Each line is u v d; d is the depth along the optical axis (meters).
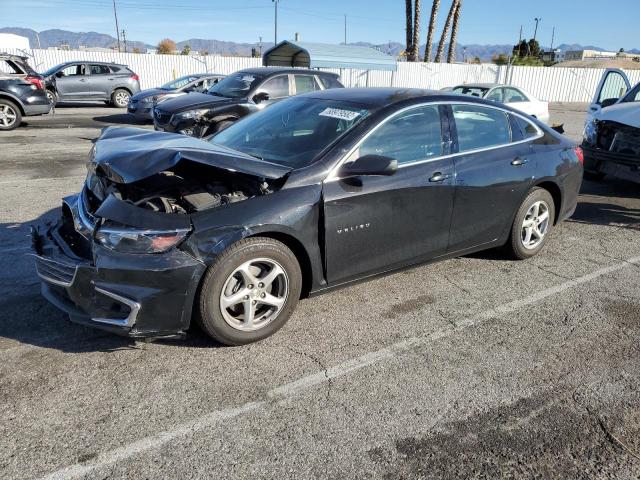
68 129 13.86
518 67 30.28
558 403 3.07
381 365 3.40
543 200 5.11
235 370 3.28
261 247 3.38
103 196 3.56
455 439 2.75
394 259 4.11
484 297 4.42
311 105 4.43
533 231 5.14
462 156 4.39
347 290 4.45
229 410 2.92
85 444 2.63
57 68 18.62
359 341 3.68
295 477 2.47
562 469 2.58
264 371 3.28
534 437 2.79
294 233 3.49
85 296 3.18
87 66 19.02
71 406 2.90
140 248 3.08
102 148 3.64
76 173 8.48
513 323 4.00
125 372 3.22
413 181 4.02
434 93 4.44
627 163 7.20
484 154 4.55
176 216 3.18
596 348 3.68
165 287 3.12
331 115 4.14
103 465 2.50
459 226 4.45
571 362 3.50
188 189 3.51
